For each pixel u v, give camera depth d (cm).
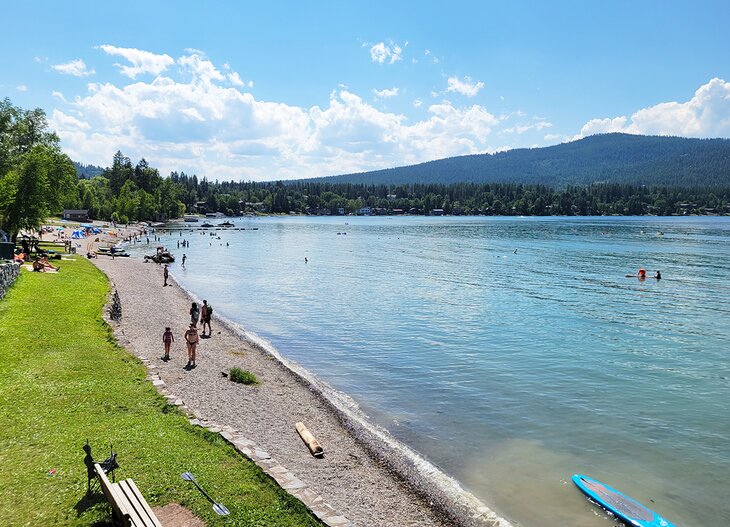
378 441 2028
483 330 3931
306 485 1480
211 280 6644
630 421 2289
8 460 1409
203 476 1394
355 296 5472
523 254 10050
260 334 3819
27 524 1137
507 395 2586
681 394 2609
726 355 3281
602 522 1559
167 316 4078
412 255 9975
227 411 2138
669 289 5969
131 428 1658
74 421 1689
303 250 11100
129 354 2541
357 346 3481
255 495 1341
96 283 4503
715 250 10631
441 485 1722
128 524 1050
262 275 7162
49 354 2364
